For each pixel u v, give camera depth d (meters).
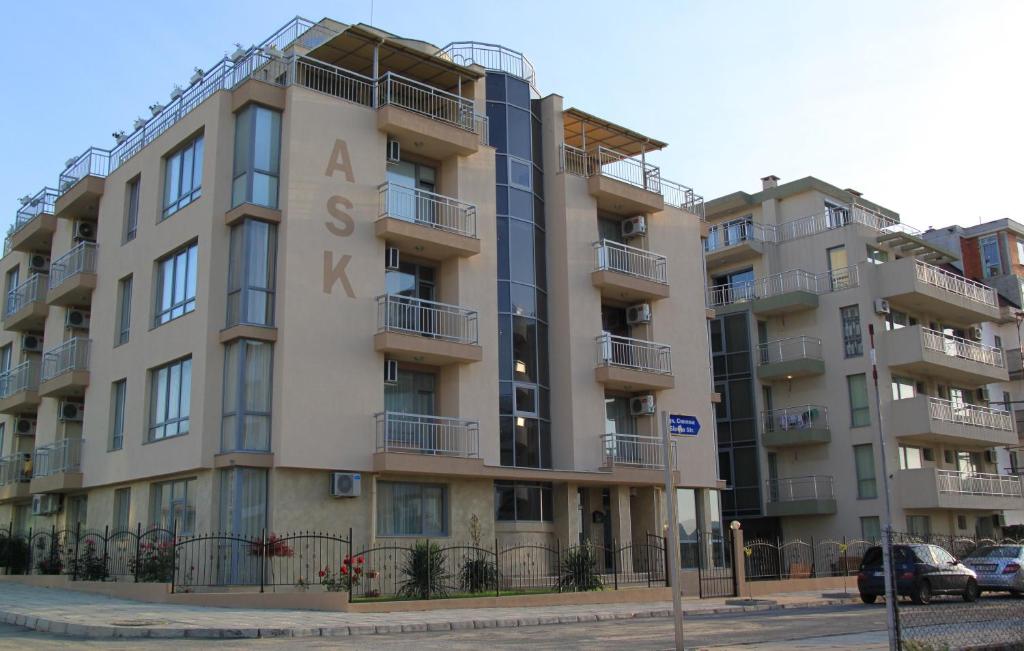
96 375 28.23
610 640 15.11
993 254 50.47
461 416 25.84
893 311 39.97
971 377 42.22
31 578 25.83
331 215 24.34
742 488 39.50
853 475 38.00
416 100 28.16
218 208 23.78
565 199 30.17
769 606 23.45
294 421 22.59
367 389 24.06
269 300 23.36
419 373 26.28
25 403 32.50
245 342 22.86
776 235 42.66
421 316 26.44
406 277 26.62
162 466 23.88
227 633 15.02
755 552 30.72
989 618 16.50
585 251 30.30
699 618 20.34
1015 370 48.00
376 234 25.03
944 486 36.84
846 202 43.94
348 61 26.84
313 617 17.34
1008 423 42.53
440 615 18.75
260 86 24.08
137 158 27.98
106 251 28.89
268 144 24.09
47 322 32.62
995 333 48.38
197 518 22.56
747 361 40.28
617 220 32.88
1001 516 43.41
